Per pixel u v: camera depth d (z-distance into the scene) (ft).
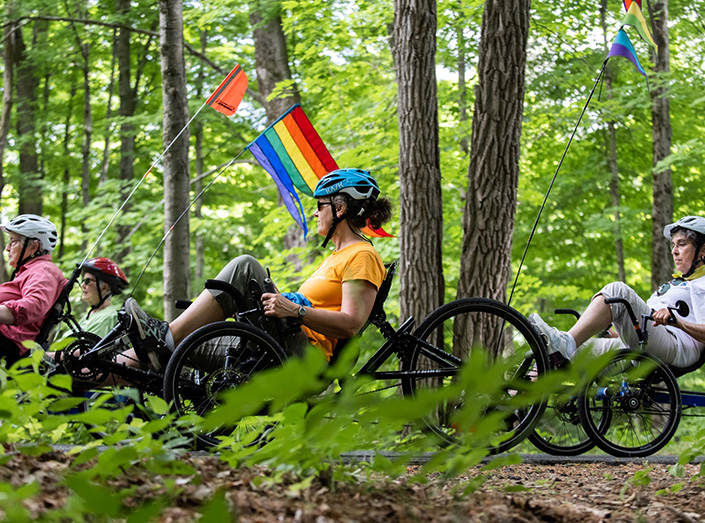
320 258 33.37
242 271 11.89
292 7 35.24
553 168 43.57
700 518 7.71
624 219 40.52
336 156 34.42
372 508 6.87
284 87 37.14
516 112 18.29
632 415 13.83
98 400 6.01
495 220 18.21
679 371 14.44
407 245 19.15
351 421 4.93
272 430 6.35
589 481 10.80
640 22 14.38
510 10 18.11
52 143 49.85
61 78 51.03
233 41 47.34
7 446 7.69
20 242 14.90
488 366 3.01
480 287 18.17
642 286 47.29
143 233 42.68
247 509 6.42
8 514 4.21
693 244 15.10
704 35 40.50
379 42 37.91
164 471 6.21
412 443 5.84
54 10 42.11
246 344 11.53
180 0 24.58
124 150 47.19
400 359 12.46
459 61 36.14
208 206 52.11
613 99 37.42
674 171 42.83
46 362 12.41
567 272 45.62
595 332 13.69
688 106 40.09
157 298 46.24
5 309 13.70
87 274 16.22
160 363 12.07
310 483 7.13
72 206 52.21
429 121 19.22
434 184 19.25
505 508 7.29
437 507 7.22
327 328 11.45
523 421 12.04
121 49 48.65
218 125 46.19
